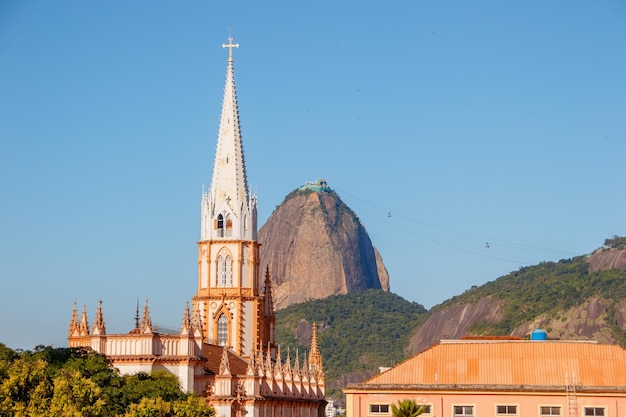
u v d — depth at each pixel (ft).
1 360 562.66
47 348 628.28
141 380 642.63
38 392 551.18
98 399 567.59
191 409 621.72
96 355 638.53
